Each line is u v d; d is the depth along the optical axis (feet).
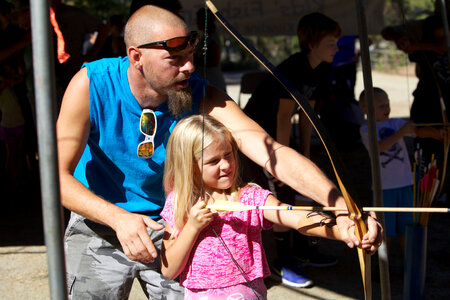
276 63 54.70
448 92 14.15
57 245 4.02
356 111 22.68
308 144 11.32
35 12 3.80
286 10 20.93
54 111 3.93
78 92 5.98
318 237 6.09
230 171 6.10
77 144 5.96
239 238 6.07
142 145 6.30
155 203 6.72
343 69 22.22
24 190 18.31
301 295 10.73
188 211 6.07
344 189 4.89
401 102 36.11
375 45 63.52
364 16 7.27
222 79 16.06
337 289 10.95
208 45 15.29
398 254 12.68
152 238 6.65
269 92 10.29
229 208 5.61
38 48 3.83
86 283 6.59
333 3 20.88
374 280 11.35
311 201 10.54
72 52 14.32
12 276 11.67
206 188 6.22
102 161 6.44
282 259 11.34
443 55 14.28
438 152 13.82
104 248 6.55
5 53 16.48
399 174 11.11
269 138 6.28
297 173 5.85
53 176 3.96
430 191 8.44
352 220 5.08
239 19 20.75
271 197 6.18
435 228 14.40
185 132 5.99
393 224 11.09
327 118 22.07
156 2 7.77
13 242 13.70
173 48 5.61
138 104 6.14
